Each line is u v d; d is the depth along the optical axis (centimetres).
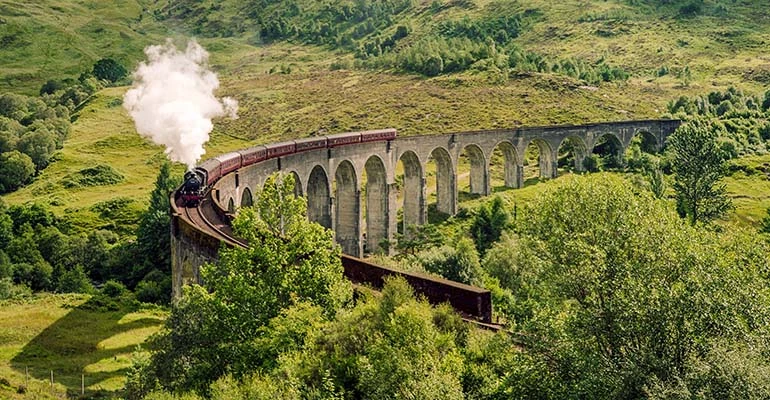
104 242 10338
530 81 19238
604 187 4419
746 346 2880
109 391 5156
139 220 12050
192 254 5159
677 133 10875
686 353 2902
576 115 16800
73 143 17250
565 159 14262
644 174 12781
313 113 18950
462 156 15075
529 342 3155
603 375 2816
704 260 3153
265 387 2938
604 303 3170
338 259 3791
